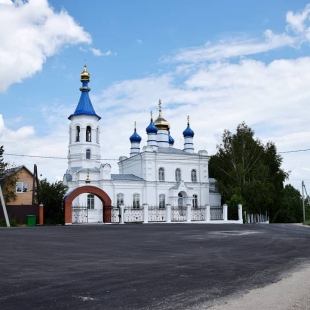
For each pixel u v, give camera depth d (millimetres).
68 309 7199
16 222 43844
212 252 16109
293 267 12188
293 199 102812
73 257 14375
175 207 55469
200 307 7398
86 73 61625
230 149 65250
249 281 9898
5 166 48469
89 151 59812
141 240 22094
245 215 57000
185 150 67188
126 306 7430
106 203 49938
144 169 59656
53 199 45938
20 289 8781
